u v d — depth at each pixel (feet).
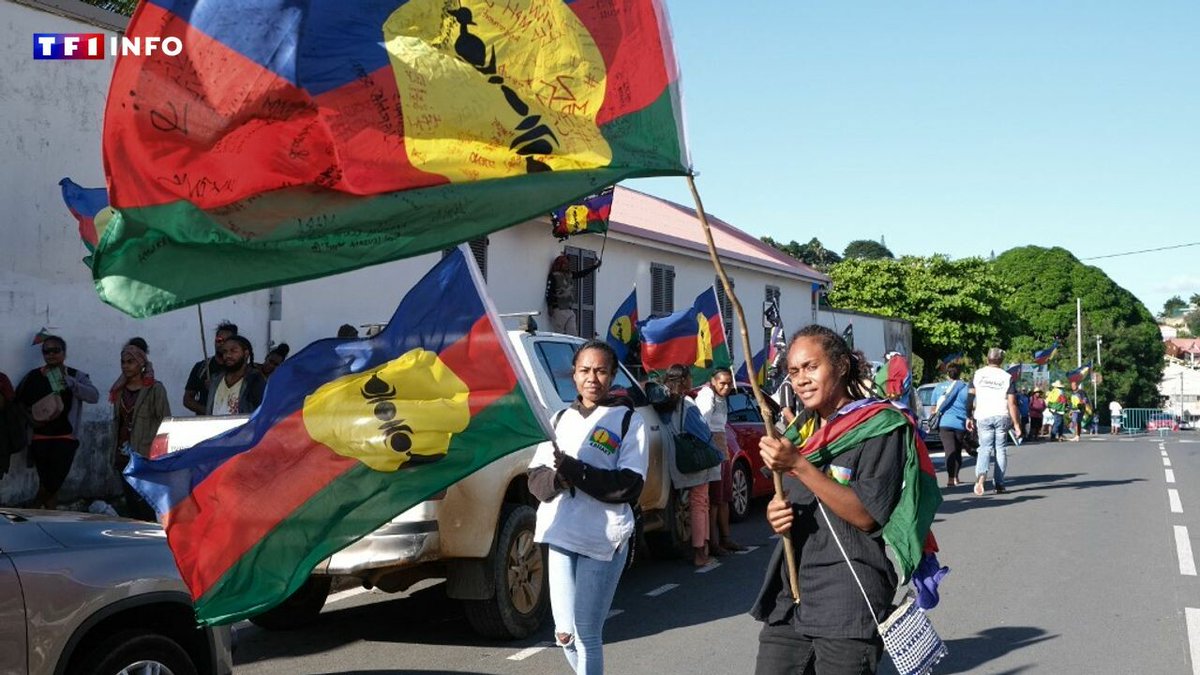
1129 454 74.23
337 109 10.47
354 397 13.91
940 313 132.77
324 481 13.70
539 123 11.39
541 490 15.26
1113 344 234.79
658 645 22.56
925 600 11.46
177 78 9.89
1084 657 21.29
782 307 88.43
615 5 11.88
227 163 10.12
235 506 13.34
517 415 14.32
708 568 31.01
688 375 30.14
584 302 59.98
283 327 41.16
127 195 9.78
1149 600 26.11
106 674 13.85
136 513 30.17
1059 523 38.45
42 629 13.06
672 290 69.87
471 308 14.39
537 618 23.20
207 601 13.11
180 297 9.98
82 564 13.75
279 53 10.21
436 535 20.67
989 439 46.70
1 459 29.99
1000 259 245.04
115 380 34.88
